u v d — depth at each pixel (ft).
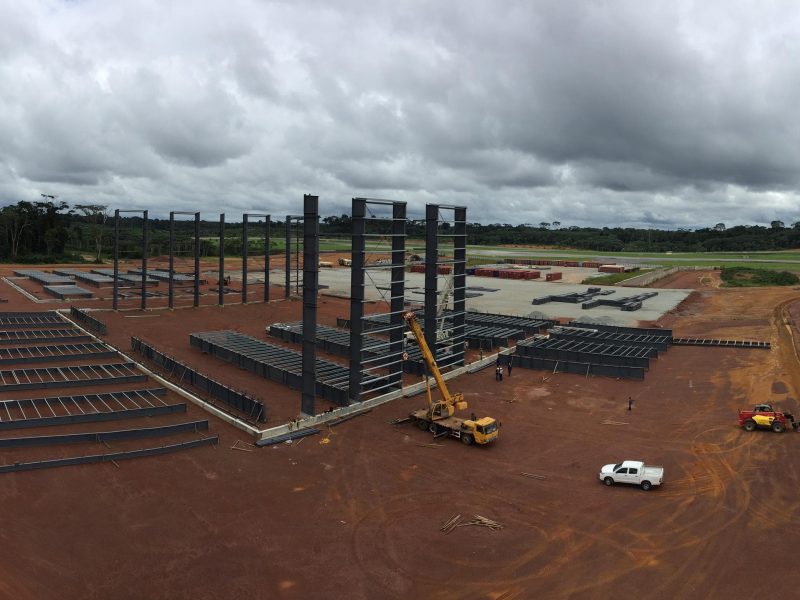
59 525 97.19
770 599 79.15
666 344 233.76
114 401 161.27
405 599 80.53
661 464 124.36
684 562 88.38
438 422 141.28
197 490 111.45
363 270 160.66
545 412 160.35
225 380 185.78
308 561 89.20
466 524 100.27
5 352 211.61
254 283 435.94
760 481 114.93
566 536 96.27
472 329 264.52
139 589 81.61
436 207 188.34
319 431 144.56
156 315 298.35
